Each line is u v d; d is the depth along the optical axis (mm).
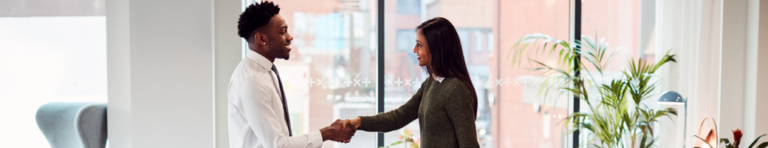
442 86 1581
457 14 3129
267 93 1653
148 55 2521
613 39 3189
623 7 3184
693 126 2990
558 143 3256
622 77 3146
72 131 2408
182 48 2553
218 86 2762
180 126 2578
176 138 2578
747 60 2912
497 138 3234
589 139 3271
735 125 2955
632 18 3182
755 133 2848
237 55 2758
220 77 2758
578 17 3146
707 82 2939
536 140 3252
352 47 3076
